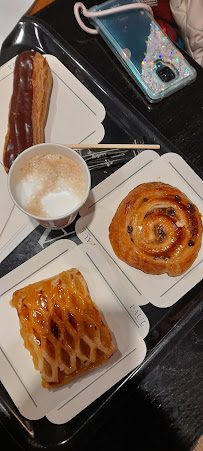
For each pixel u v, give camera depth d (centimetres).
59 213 56
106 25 67
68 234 60
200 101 66
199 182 61
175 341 56
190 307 58
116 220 59
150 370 56
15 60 62
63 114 64
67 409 54
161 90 65
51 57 66
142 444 54
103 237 60
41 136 60
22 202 56
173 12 75
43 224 57
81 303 54
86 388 55
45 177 56
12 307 57
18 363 55
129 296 58
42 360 52
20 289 56
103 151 63
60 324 53
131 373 55
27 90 60
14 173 55
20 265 58
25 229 60
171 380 56
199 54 75
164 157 62
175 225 57
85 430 54
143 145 62
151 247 57
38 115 60
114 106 65
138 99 66
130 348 56
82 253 59
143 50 66
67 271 57
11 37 67
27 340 54
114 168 62
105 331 54
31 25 66
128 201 58
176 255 57
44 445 53
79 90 65
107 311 57
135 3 67
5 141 60
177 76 66
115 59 67
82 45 68
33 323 53
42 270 58
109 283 58
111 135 64
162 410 55
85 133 64
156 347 56
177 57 66
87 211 60
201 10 71
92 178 62
